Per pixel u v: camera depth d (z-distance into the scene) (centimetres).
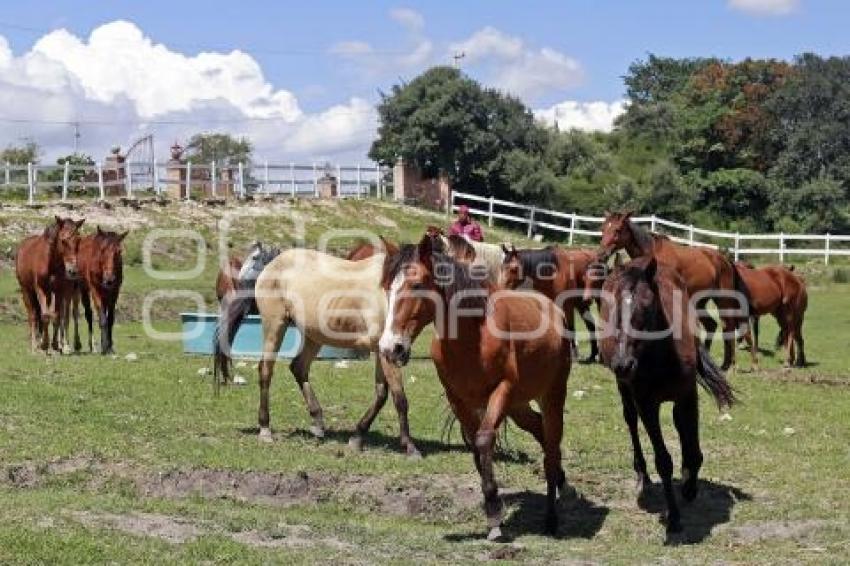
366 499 1095
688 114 7006
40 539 841
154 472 1106
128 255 3109
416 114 5703
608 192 6091
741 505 1072
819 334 2653
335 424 1388
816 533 993
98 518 939
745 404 1589
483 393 955
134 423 1304
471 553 923
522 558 915
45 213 3359
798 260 4378
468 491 1098
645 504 1089
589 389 1661
